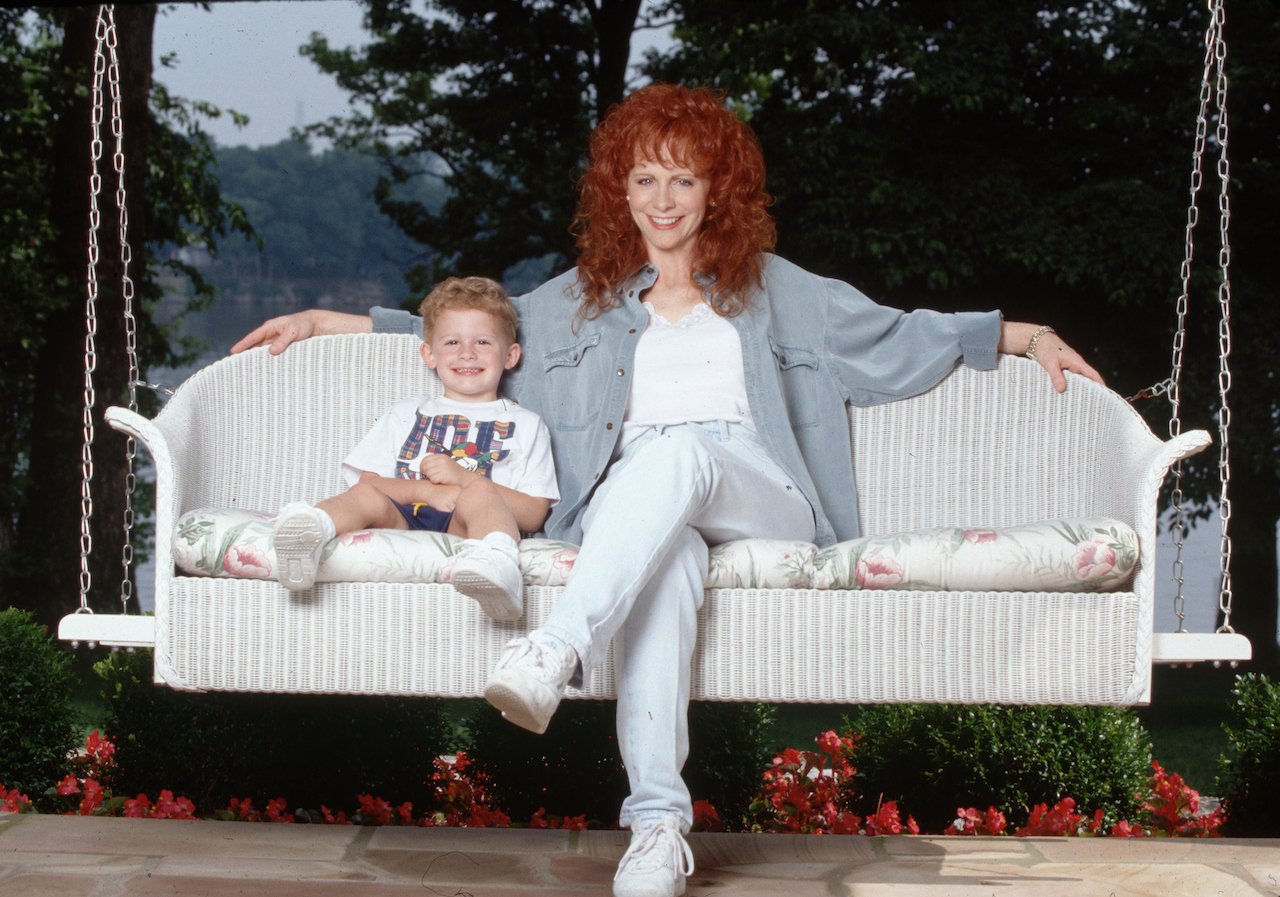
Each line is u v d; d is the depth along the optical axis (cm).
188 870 218
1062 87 960
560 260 1220
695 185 261
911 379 275
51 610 867
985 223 898
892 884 215
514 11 1212
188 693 353
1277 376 897
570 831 254
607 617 198
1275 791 344
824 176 918
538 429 260
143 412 1068
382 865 225
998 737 350
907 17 941
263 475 285
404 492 245
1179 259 890
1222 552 238
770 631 221
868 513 285
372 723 354
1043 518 281
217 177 1068
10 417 973
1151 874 223
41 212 883
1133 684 222
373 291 1345
